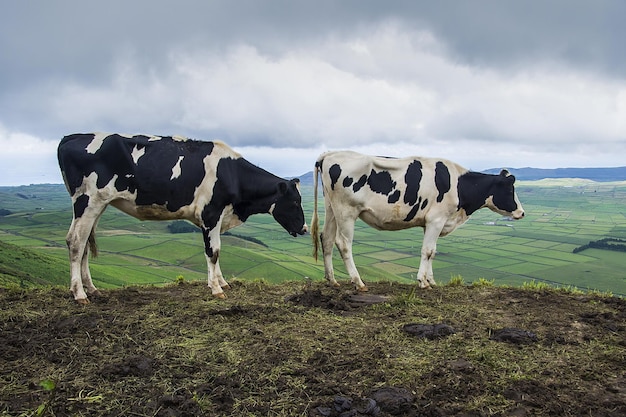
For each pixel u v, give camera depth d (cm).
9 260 3250
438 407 435
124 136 768
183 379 478
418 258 6675
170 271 5266
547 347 582
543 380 493
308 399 445
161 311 701
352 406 431
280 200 873
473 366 517
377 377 489
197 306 738
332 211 926
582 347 585
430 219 927
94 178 734
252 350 559
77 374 484
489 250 7744
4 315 656
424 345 582
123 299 776
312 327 646
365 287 884
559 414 428
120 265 5397
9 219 12238
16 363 506
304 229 895
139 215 804
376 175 886
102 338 583
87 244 791
